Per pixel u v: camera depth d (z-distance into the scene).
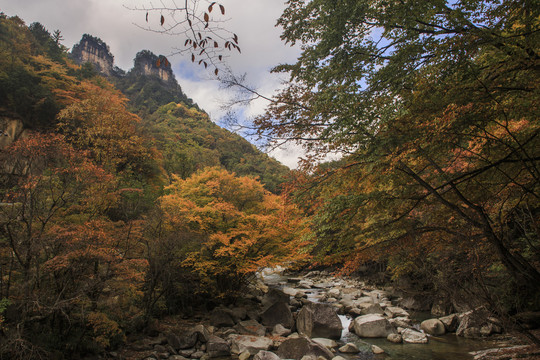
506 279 10.80
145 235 13.17
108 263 9.62
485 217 6.08
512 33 5.21
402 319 14.48
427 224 8.52
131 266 10.91
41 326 8.92
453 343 11.45
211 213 15.27
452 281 8.07
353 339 12.77
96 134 23.89
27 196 9.32
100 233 9.47
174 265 13.91
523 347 8.64
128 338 11.71
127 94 113.62
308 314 13.56
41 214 9.99
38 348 7.74
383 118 5.69
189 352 11.53
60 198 10.43
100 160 22.56
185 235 13.34
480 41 4.91
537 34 4.68
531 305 10.25
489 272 10.85
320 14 6.16
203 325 13.96
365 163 6.64
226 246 14.55
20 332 7.54
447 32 5.32
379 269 25.80
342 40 5.92
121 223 11.77
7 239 8.87
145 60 141.75
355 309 16.48
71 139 23.50
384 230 7.42
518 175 6.57
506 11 5.05
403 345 11.73
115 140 24.36
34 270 8.73
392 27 5.78
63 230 9.34
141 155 28.72
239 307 16.91
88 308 9.75
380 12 5.65
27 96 32.25
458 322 13.07
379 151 6.15
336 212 6.94
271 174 53.38
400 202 7.21
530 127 6.23
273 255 15.08
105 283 9.78
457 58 5.04
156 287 14.29
